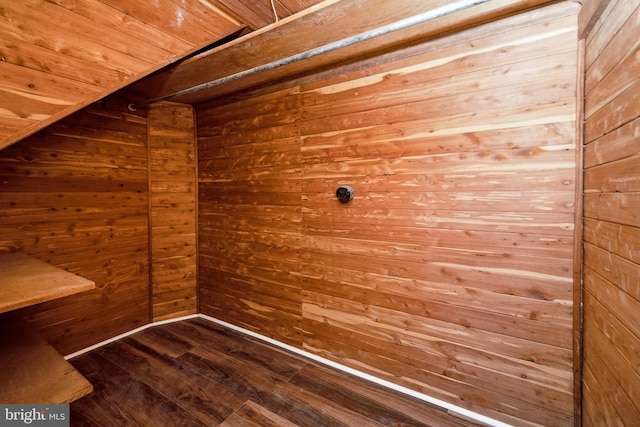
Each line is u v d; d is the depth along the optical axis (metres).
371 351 1.86
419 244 1.66
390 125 1.71
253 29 1.89
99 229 2.26
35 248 1.94
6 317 1.82
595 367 1.14
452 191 1.55
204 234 2.75
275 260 2.27
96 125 2.22
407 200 1.68
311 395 1.73
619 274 0.94
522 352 1.42
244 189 2.42
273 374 1.93
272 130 2.22
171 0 1.49
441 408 1.62
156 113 2.58
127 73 1.52
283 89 2.13
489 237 1.47
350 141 1.86
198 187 2.77
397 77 1.67
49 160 2.00
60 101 1.33
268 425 1.51
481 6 1.29
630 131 0.86
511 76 1.37
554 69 1.28
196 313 2.81
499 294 1.46
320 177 2.00
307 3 1.62
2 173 1.80
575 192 1.26
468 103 1.48
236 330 2.53
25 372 1.24
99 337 2.27
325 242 2.01
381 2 1.27
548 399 1.37
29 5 1.17
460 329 1.57
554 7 1.27
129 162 2.43
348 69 1.83
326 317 2.03
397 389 1.76
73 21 1.29
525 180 1.37
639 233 0.81
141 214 2.52
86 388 1.18
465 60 1.47
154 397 1.70
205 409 1.61
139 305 2.53
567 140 1.27
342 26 1.45
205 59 1.79
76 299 2.14
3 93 1.18
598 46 1.08
